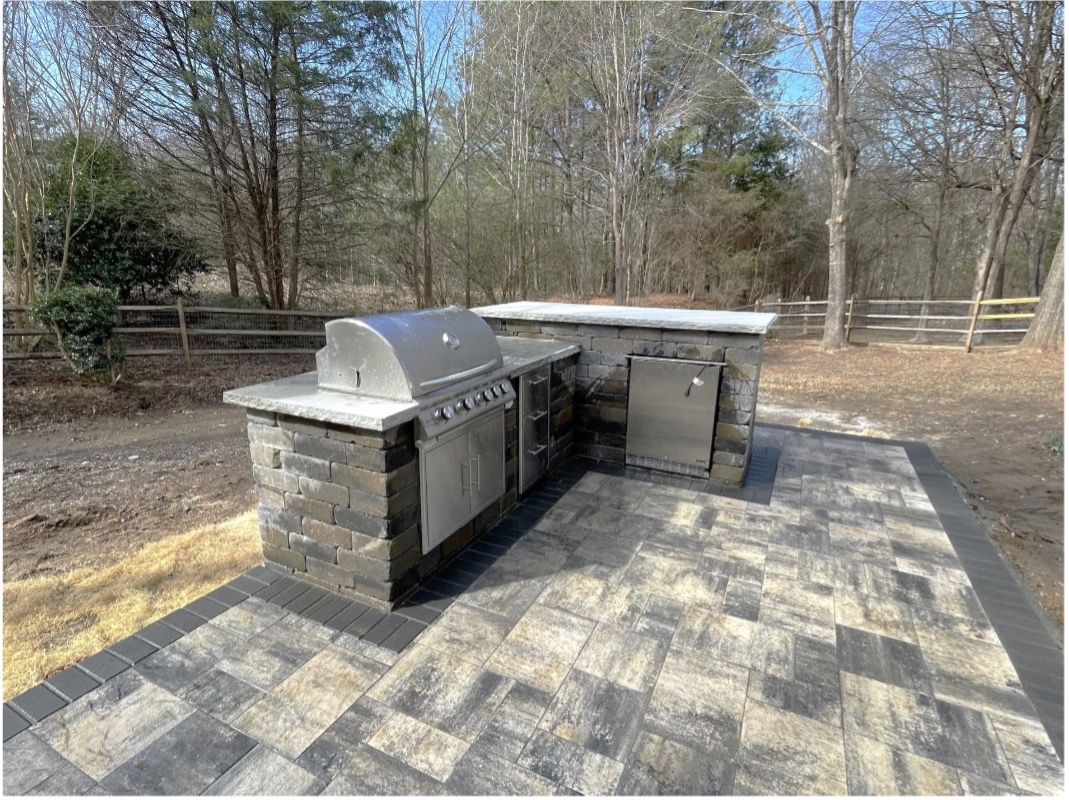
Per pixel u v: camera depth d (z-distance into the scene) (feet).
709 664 7.23
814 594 8.78
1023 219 50.31
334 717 6.35
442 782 5.57
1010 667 7.20
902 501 12.26
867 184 48.44
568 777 5.63
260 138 30.25
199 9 25.96
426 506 8.70
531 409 11.87
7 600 8.59
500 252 42.83
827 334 37.17
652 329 13.08
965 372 28.43
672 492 12.64
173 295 31.60
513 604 8.48
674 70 40.86
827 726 6.26
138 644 7.53
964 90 36.52
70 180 25.63
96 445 16.76
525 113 40.60
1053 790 5.49
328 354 8.56
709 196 47.50
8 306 21.17
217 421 19.71
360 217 33.91
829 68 33.83
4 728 6.13
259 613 8.22
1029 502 13.38
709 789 5.51
